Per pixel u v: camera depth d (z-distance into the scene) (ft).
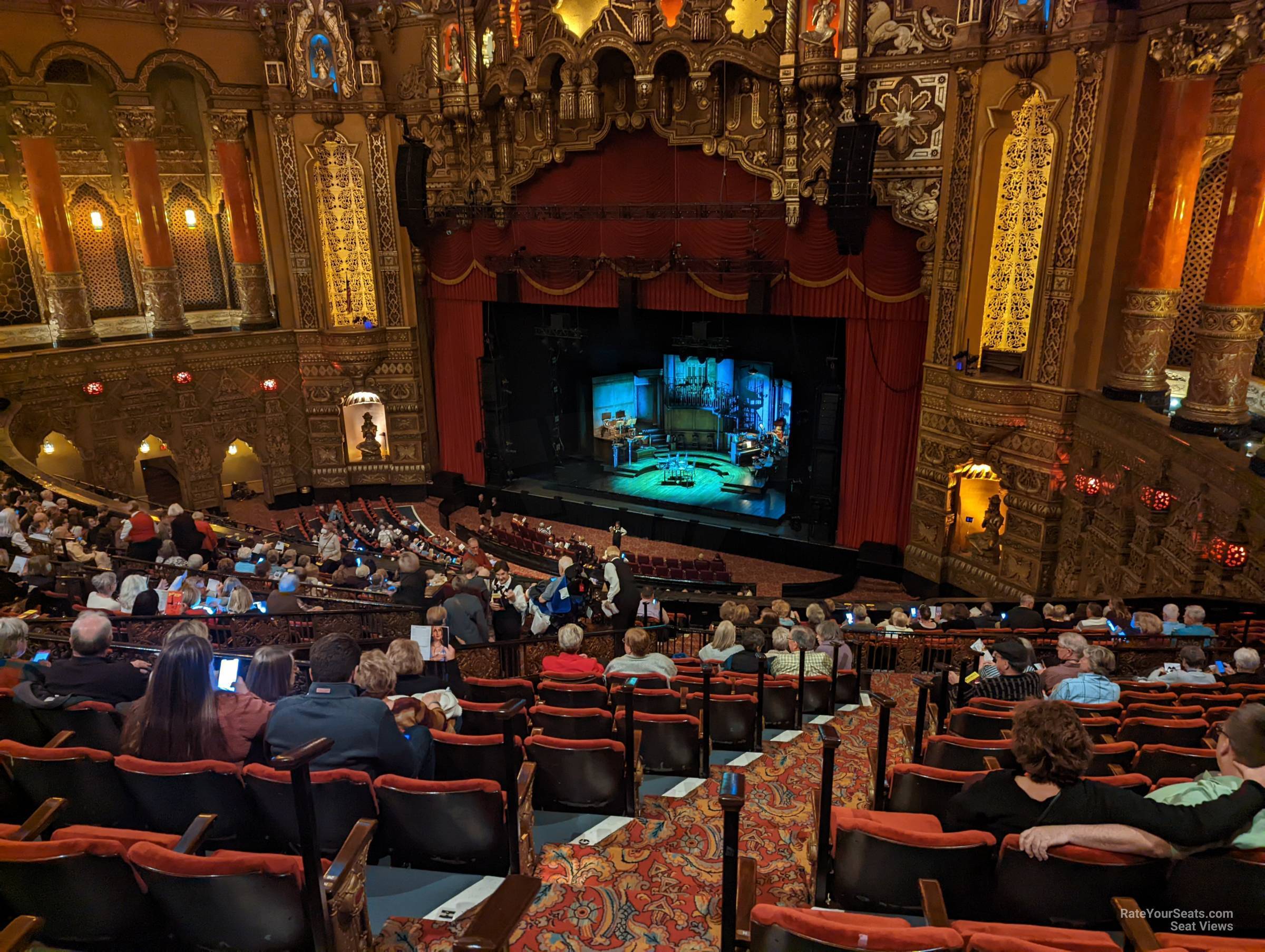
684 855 15.64
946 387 62.59
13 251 77.97
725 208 69.82
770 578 73.67
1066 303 53.93
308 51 80.53
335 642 14.06
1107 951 9.08
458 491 94.12
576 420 95.35
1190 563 41.55
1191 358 54.39
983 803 11.68
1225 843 10.32
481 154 80.23
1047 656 29.68
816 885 13.12
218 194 87.15
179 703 13.71
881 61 60.49
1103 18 48.73
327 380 89.97
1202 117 45.75
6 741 13.30
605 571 44.83
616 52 70.23
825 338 73.72
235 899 10.25
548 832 16.76
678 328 81.71
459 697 22.76
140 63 75.56
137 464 85.92
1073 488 55.21
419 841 13.60
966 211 58.44
